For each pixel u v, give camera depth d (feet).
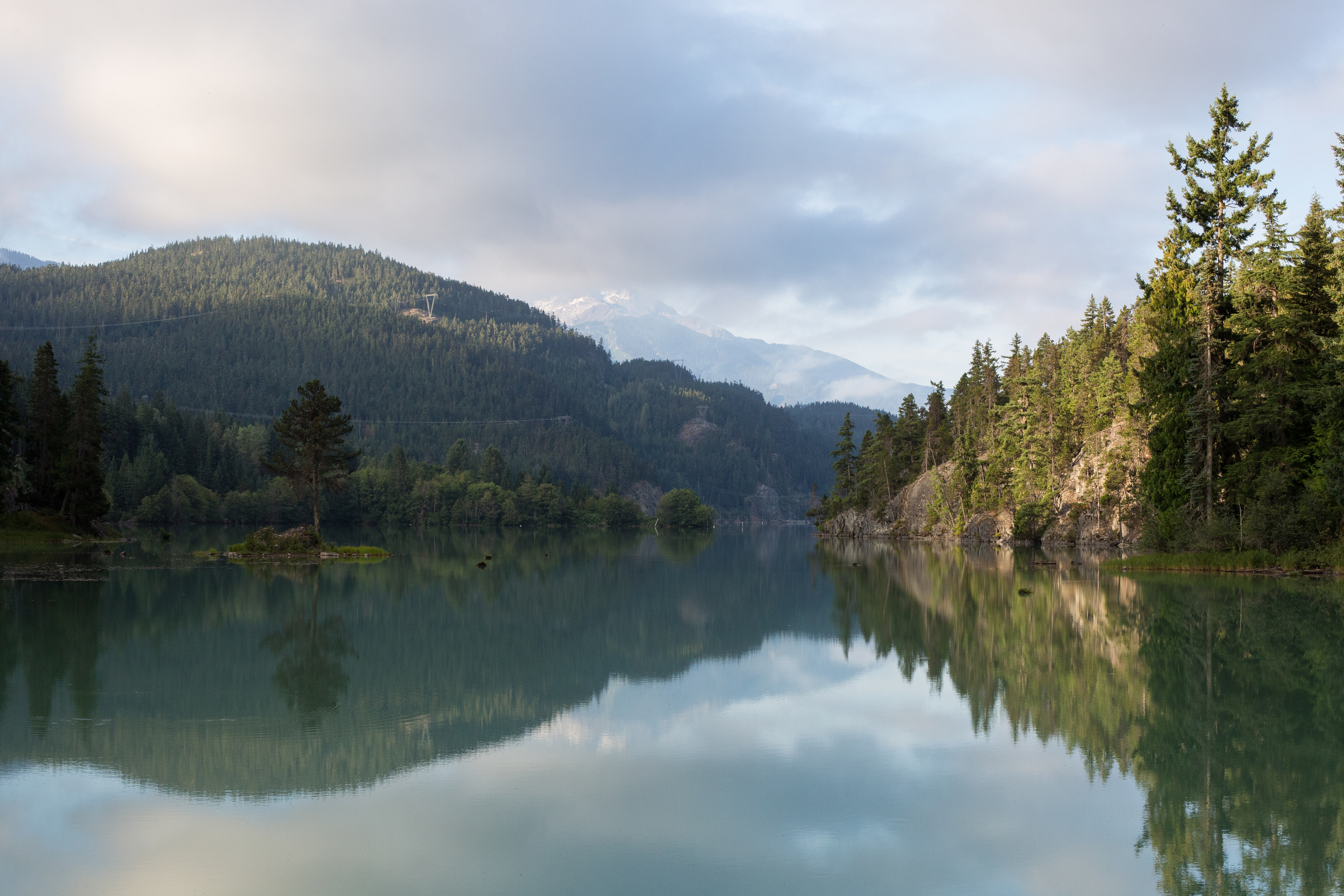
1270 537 194.70
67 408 338.13
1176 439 216.95
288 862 45.60
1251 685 87.66
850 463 615.57
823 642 122.11
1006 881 43.65
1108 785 58.39
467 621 140.05
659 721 77.41
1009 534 389.60
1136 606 145.38
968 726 74.79
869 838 49.39
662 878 43.88
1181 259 222.69
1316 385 190.80
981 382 513.45
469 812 53.36
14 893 41.68
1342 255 188.75
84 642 111.75
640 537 620.49
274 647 111.65
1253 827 50.70
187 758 63.93
